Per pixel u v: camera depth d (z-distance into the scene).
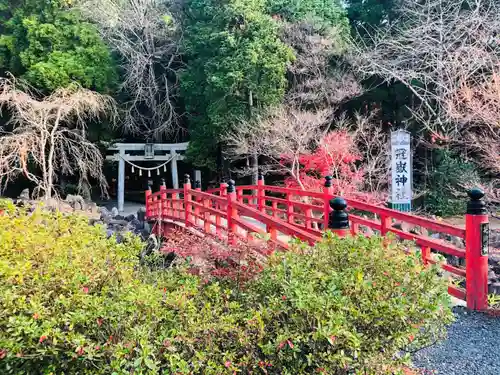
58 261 2.68
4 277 2.43
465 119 10.31
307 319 2.27
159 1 16.89
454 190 12.16
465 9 13.05
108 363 2.16
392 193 8.84
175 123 17.48
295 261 2.75
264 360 2.25
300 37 13.41
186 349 2.20
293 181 12.06
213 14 14.64
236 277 3.08
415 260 2.84
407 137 8.83
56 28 14.73
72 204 13.05
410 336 2.44
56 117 13.02
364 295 2.46
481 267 4.27
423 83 12.40
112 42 16.23
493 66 10.07
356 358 2.35
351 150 12.02
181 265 3.38
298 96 12.84
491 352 3.46
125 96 16.89
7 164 11.88
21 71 14.84
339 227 3.48
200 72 15.22
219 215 6.18
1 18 15.91
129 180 20.91
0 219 3.38
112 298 2.46
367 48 13.32
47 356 2.19
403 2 13.87
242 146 12.62
